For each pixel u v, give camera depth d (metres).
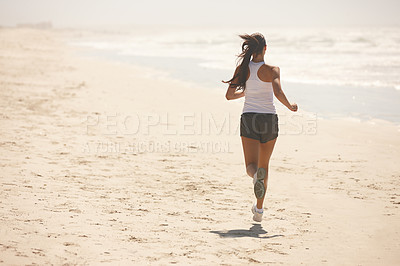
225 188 24.36
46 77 70.81
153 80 70.69
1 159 27.30
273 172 27.56
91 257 14.67
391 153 31.48
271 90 18.39
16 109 43.88
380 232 18.25
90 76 74.81
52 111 44.09
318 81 66.38
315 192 23.75
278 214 20.48
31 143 31.89
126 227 17.86
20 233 16.17
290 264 15.09
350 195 23.25
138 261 14.66
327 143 34.47
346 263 15.27
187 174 26.81
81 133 36.00
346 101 50.78
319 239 17.50
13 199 20.20
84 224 17.78
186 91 59.16
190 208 20.91
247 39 18.30
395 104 48.50
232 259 15.30
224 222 19.23
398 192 23.67
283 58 107.06
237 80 18.55
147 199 21.95
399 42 163.75
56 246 15.32
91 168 26.94
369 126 39.44
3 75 69.88
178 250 15.84
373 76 70.50
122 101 51.34
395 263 15.27
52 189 22.36
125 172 26.59
